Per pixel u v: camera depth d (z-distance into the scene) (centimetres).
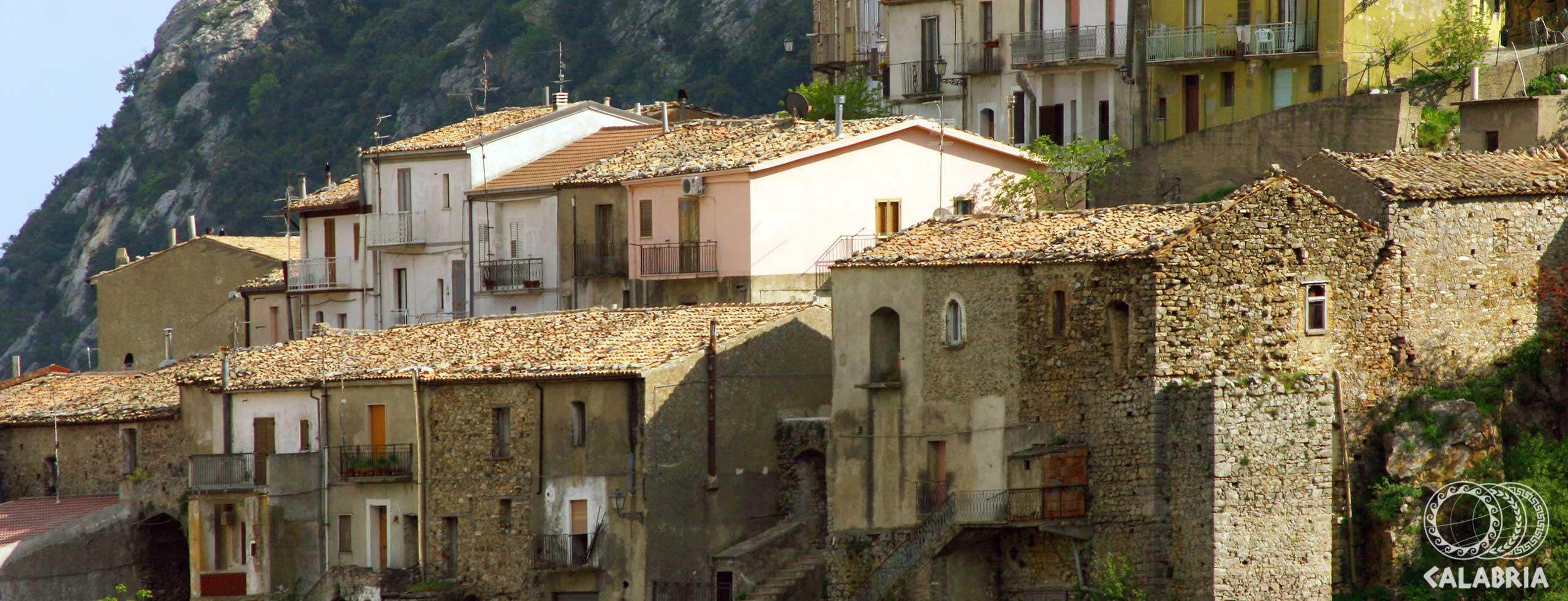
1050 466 18362
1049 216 19862
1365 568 18700
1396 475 18638
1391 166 19600
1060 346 18612
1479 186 19300
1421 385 19012
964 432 19312
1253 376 17962
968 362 19300
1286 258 18400
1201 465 17738
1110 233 18738
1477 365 19288
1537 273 19588
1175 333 17938
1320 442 18062
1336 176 19475
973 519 19062
